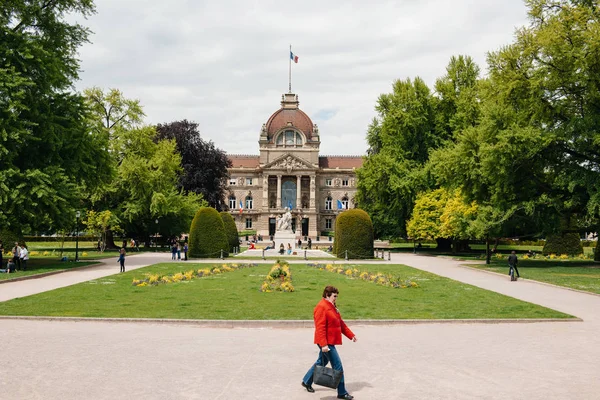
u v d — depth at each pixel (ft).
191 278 102.12
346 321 57.21
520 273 115.34
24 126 117.29
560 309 67.36
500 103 137.90
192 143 262.88
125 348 44.57
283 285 82.69
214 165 265.54
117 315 59.06
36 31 127.85
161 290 82.84
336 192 465.47
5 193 107.04
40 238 309.83
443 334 52.01
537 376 37.50
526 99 134.10
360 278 104.17
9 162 110.22
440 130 217.97
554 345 47.29
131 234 234.58
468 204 159.63
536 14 136.46
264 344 46.78
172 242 237.66
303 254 190.29
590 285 91.50
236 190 459.32
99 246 209.36
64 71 126.62
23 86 113.19
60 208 118.42
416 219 195.11
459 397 32.81
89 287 85.92
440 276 109.91
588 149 129.08
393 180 209.05
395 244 341.62
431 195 195.42
